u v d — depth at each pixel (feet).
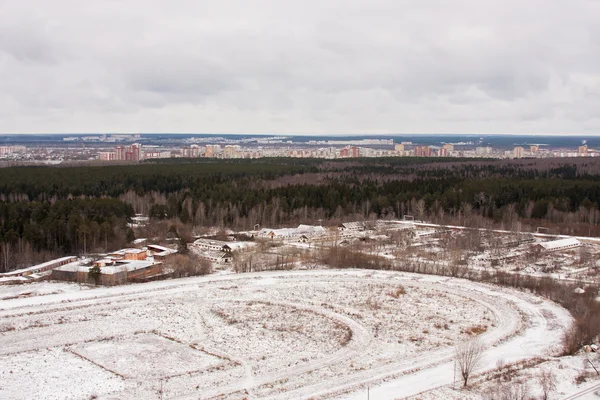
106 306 453.17
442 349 368.27
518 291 508.53
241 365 341.00
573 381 311.27
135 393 302.45
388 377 322.34
